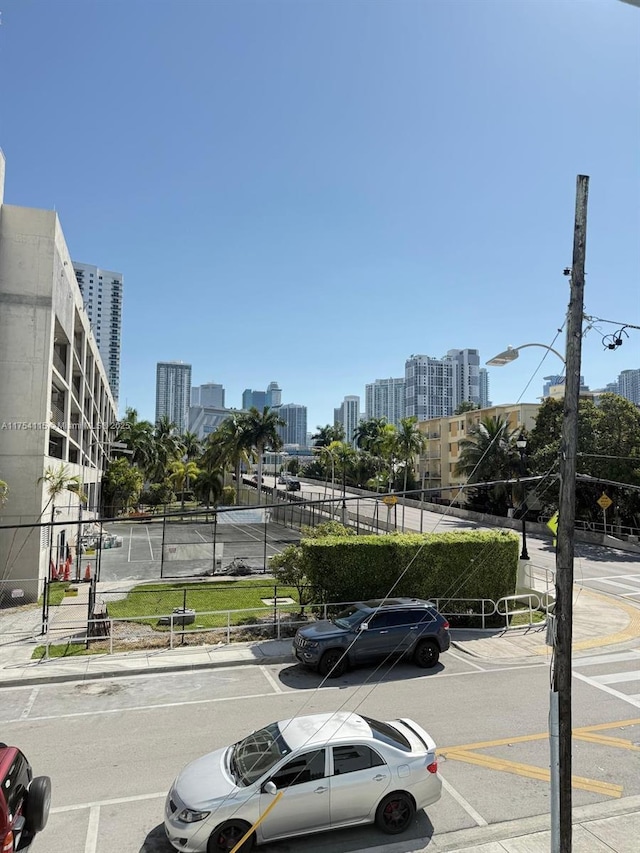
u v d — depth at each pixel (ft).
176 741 34.12
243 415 231.09
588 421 142.10
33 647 54.80
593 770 30.76
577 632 61.00
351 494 269.64
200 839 22.33
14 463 83.61
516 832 24.91
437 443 276.82
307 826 23.65
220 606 74.08
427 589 64.44
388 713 38.68
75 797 27.76
